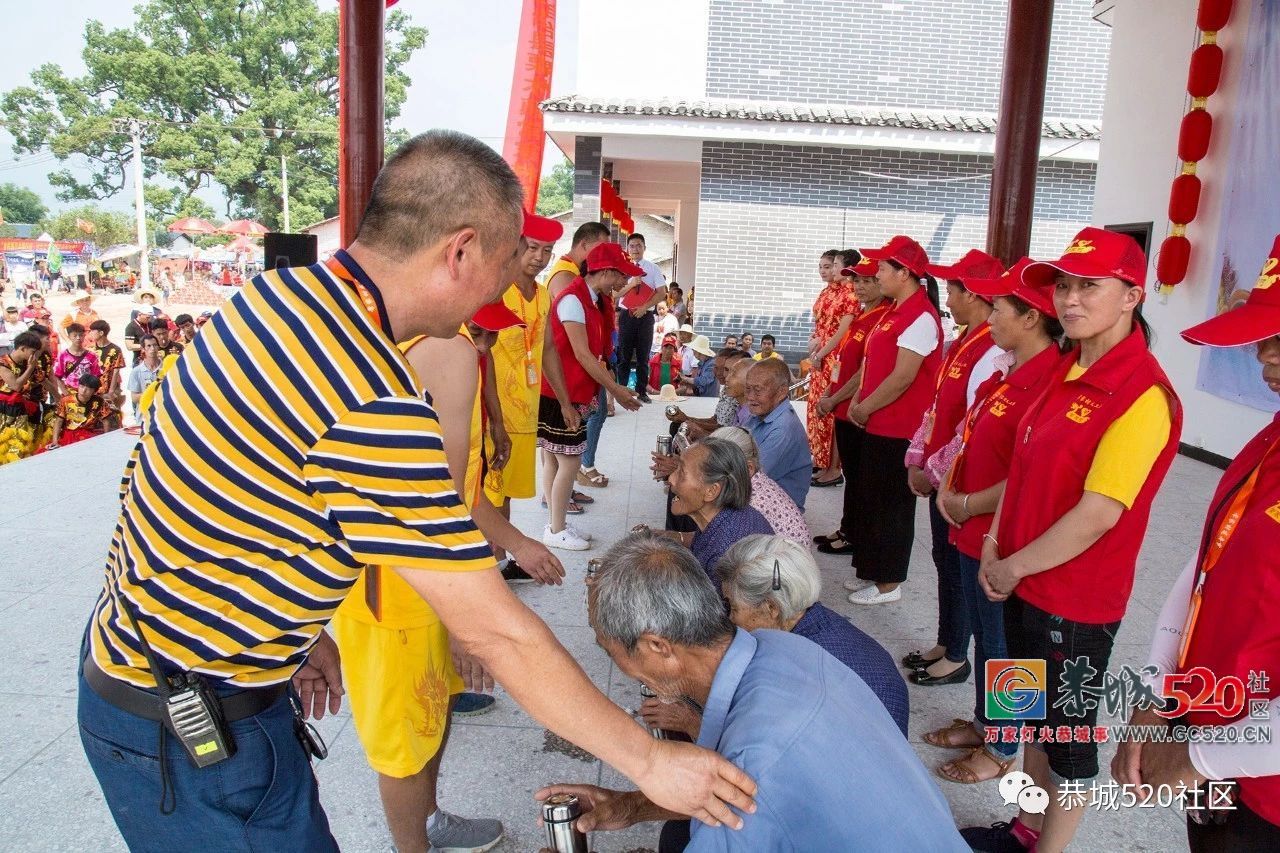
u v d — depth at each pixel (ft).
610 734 4.43
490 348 11.34
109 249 104.94
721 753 4.79
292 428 4.13
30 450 26.58
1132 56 27.02
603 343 19.02
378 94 16.74
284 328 4.18
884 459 13.15
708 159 39.34
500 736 9.98
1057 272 7.14
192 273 104.83
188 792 4.58
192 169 114.01
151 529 4.30
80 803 8.45
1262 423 21.18
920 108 40.16
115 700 4.53
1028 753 7.72
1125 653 11.91
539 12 28.94
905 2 39.42
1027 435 7.48
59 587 13.35
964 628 11.06
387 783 7.31
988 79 40.01
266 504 4.20
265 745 4.73
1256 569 4.96
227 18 119.24
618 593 5.28
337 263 4.50
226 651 4.45
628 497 18.97
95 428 29.50
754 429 13.19
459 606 4.27
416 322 4.64
